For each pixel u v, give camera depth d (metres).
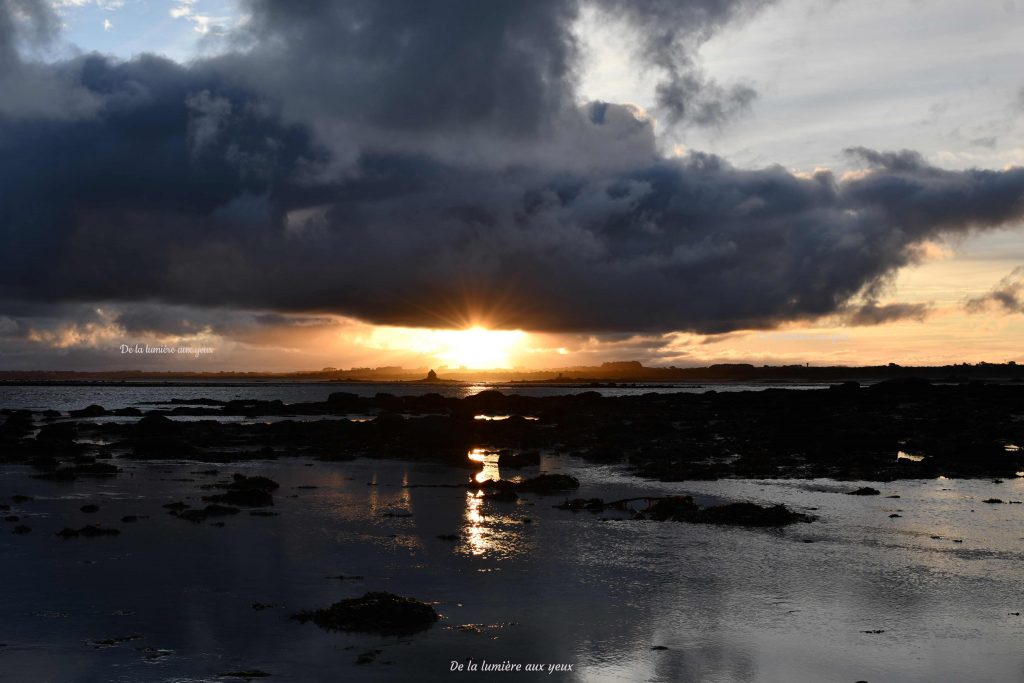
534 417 88.81
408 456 52.88
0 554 24.42
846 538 27.39
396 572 22.72
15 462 48.69
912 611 19.47
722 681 15.33
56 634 17.41
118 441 62.09
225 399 173.75
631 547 25.98
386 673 15.45
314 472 44.84
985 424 64.81
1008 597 20.62
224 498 33.94
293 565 23.41
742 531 28.48
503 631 17.86
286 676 15.24
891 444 52.88
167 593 20.45
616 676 15.49
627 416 82.62
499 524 29.73
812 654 16.69
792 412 74.56
